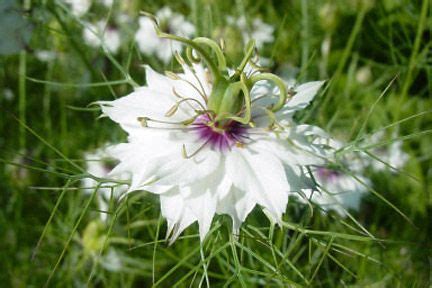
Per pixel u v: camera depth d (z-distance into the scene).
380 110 0.26
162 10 0.27
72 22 0.25
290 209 0.21
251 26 0.27
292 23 0.29
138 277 0.23
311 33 0.28
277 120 0.15
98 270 0.23
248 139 0.15
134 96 0.15
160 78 0.16
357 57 0.25
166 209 0.14
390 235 0.24
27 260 0.23
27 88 0.29
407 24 0.29
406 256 0.22
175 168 0.14
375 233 0.23
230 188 0.14
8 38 0.22
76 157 0.26
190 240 0.22
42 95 0.29
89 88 0.27
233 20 0.27
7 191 0.24
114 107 0.15
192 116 0.15
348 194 0.21
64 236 0.23
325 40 0.26
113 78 0.26
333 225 0.22
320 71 0.27
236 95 0.14
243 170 0.14
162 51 0.26
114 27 0.25
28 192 0.24
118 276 0.23
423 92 0.27
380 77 0.28
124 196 0.14
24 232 0.24
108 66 0.26
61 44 0.25
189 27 0.26
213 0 0.25
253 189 0.14
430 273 0.21
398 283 0.21
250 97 0.15
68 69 0.26
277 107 0.14
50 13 0.22
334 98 0.26
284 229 0.18
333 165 0.15
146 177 0.14
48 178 0.24
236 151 0.14
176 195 0.14
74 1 0.24
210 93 0.15
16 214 0.24
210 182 0.14
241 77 0.14
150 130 0.15
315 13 0.29
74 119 0.28
